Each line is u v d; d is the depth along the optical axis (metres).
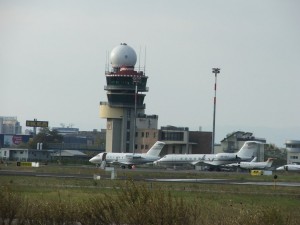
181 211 126.88
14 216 139.38
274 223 130.38
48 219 134.62
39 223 134.62
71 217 134.38
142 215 125.00
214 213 162.25
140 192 129.75
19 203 140.50
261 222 130.25
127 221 127.62
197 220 138.88
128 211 127.00
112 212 130.75
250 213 134.62
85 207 136.12
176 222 124.31
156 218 124.50
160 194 128.00
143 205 126.62
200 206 180.75
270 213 132.12
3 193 142.38
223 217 146.50
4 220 138.88
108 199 136.12
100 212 132.38
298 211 191.75
